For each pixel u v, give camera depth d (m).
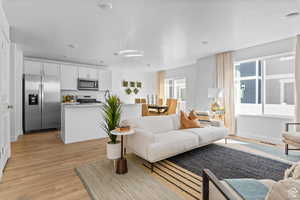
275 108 3.96
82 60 5.64
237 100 4.57
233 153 2.96
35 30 3.04
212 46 4.08
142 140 2.38
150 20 2.65
